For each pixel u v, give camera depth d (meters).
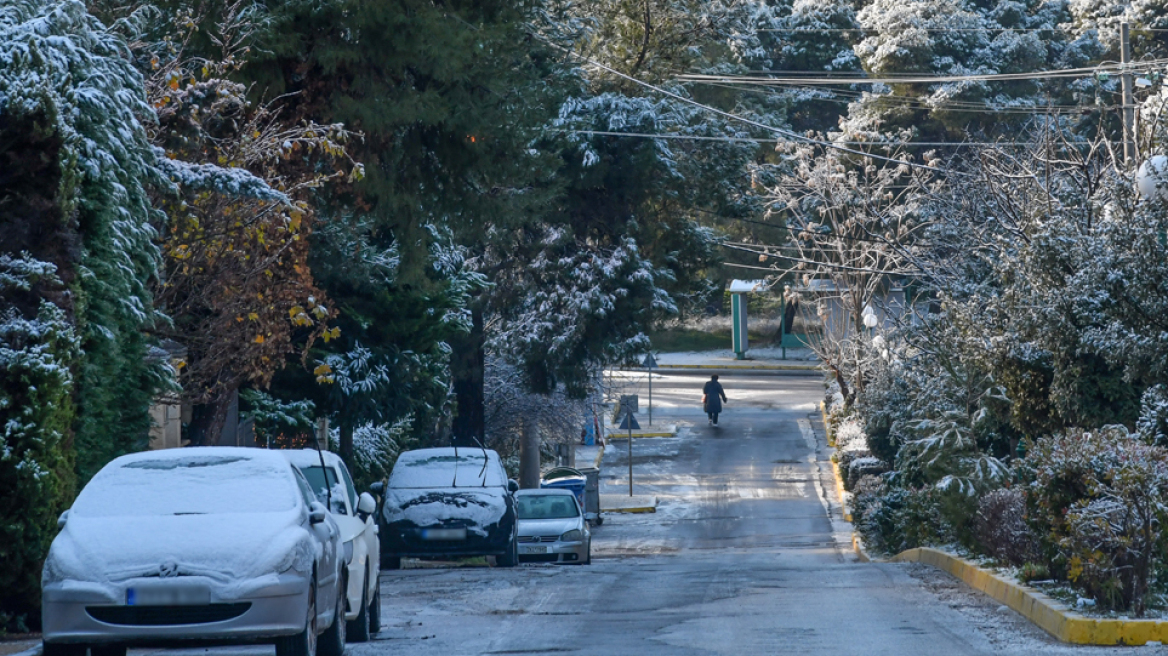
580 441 90.75
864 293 76.00
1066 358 28.33
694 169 63.75
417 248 39.59
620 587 28.36
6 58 20.19
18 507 19.02
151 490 16.72
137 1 29.59
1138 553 19.27
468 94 37.22
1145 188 25.50
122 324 22.67
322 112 35.38
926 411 38.53
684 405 103.62
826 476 77.31
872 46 99.81
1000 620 21.09
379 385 42.53
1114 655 17.22
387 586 29.78
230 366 30.69
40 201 20.28
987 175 42.44
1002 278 32.88
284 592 15.30
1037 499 22.66
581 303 58.25
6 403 18.88
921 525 39.25
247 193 25.58
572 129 55.62
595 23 59.41
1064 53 100.19
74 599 14.97
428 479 37.41
